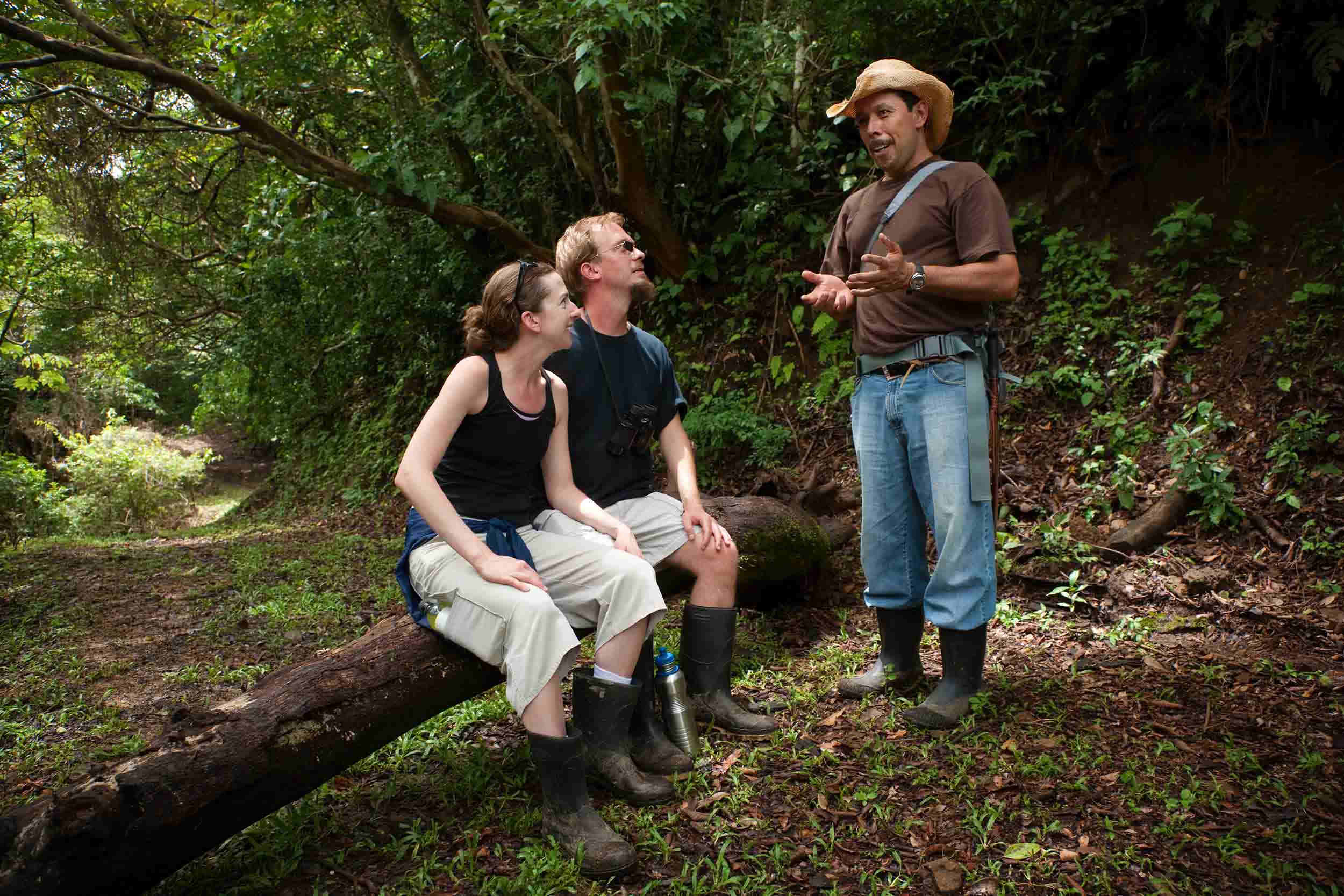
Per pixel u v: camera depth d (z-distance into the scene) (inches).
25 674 149.9
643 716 105.1
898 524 119.4
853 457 218.7
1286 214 199.5
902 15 237.1
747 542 146.3
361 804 98.0
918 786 96.3
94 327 408.8
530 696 85.9
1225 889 76.0
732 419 235.3
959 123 249.9
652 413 117.5
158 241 393.7
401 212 305.6
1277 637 131.4
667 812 93.7
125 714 131.0
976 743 104.0
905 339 113.7
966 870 80.9
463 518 98.7
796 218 257.0
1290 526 156.6
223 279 399.9
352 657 92.4
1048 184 233.5
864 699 119.6
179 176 352.5
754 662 135.8
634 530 114.9
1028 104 234.5
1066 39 230.7
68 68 252.5
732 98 252.8
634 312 292.0
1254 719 106.7
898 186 115.8
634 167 259.9
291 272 341.7
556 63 244.8
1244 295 196.2
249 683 141.6
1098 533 167.0
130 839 74.4
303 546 259.4
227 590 205.2
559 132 261.1
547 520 106.1
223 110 228.7
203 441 678.5
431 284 323.3
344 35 291.7
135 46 269.1
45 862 71.7
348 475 362.3
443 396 94.0
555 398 105.3
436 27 276.1
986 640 137.6
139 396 635.5
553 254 277.1
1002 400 115.5
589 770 98.0
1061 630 141.6
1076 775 96.0
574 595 98.7
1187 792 89.0
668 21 218.1
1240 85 210.2
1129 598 147.3
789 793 96.0
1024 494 183.5
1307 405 173.8
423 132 282.7
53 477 581.6
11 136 239.9
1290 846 81.1
